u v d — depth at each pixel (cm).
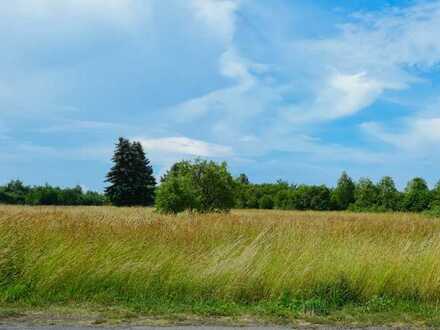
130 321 623
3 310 668
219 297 770
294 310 707
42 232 939
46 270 773
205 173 3206
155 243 959
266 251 899
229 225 1395
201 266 827
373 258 873
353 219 2247
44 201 9038
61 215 1270
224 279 785
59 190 9556
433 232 1565
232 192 3281
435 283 794
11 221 969
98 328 582
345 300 777
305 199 9094
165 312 674
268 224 1503
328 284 791
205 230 1185
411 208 6981
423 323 652
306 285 791
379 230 1563
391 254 903
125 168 9006
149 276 785
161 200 2952
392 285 804
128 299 746
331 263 839
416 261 859
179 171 3212
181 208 2944
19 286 742
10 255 802
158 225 1188
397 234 1480
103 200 9831
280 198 9412
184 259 862
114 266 794
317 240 1065
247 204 9756
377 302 752
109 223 1149
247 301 767
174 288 777
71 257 809
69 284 762
